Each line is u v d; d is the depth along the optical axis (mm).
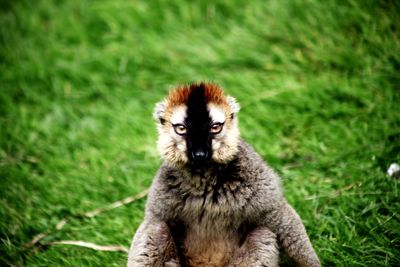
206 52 17203
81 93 16703
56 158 14484
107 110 15914
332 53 15906
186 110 9812
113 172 13664
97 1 19688
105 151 14461
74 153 14531
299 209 11883
